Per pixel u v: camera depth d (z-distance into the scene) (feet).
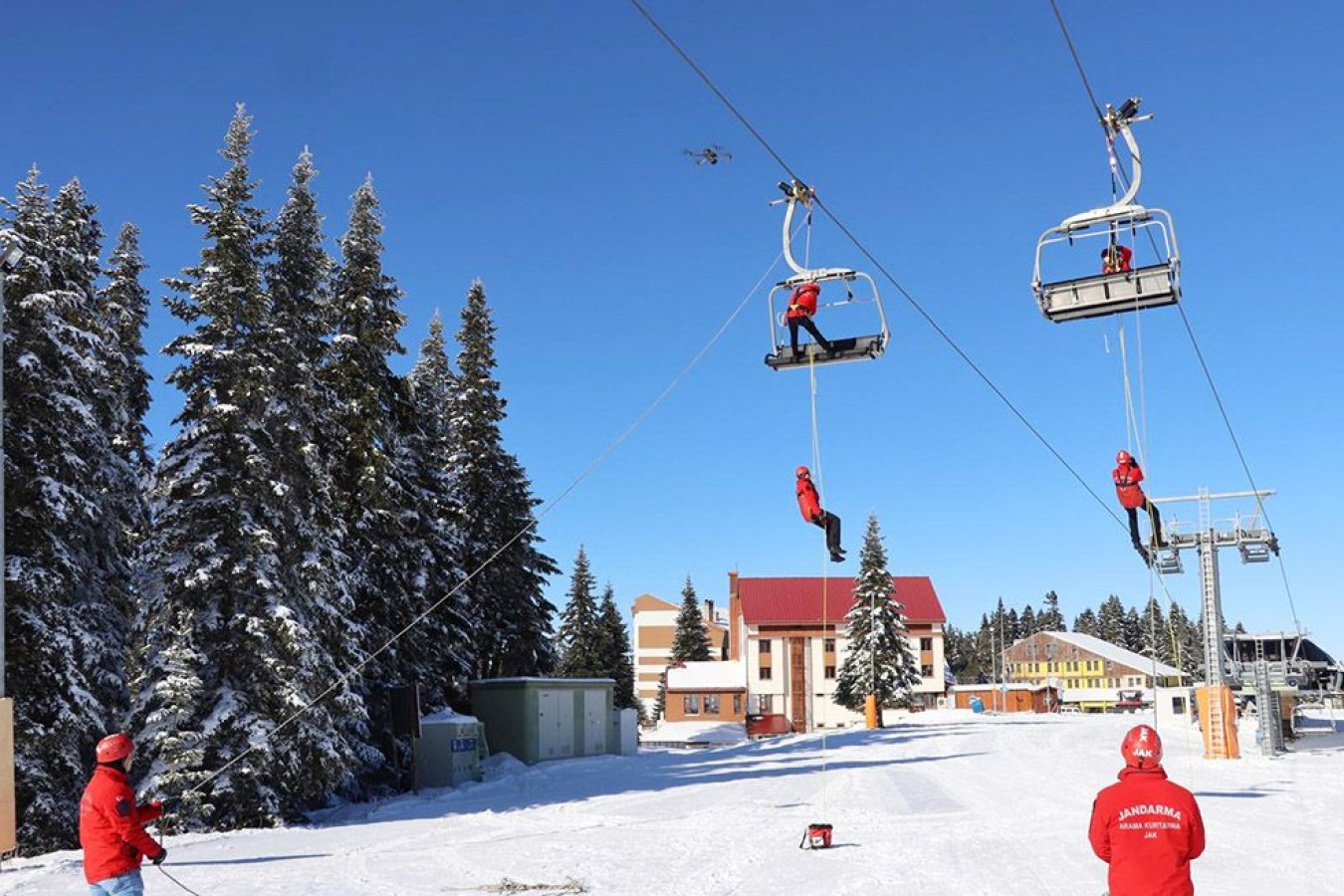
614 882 50.62
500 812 83.92
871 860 55.36
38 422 82.17
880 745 150.30
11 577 77.41
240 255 89.30
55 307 83.15
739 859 56.80
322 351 101.45
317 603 88.48
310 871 55.47
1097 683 418.92
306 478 91.71
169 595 83.25
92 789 32.45
